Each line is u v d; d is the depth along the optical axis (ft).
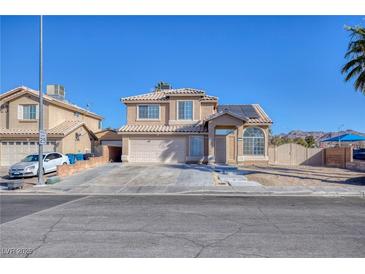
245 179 57.06
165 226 25.53
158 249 19.66
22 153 89.92
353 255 18.66
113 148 93.71
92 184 53.31
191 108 91.81
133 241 21.33
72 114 107.04
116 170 69.67
